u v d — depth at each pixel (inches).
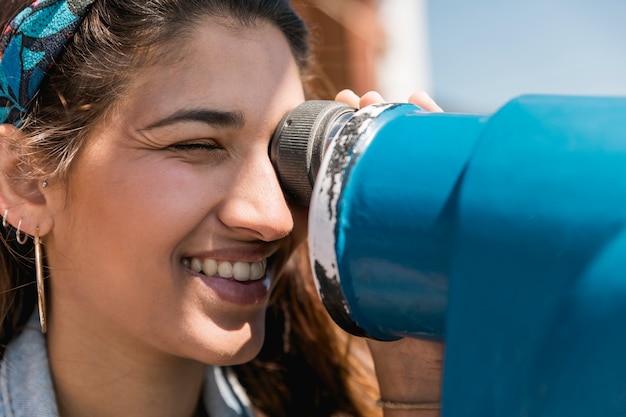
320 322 64.4
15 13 46.7
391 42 140.9
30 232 47.8
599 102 28.0
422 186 30.3
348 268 32.3
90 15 45.3
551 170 26.9
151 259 44.9
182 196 44.0
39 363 50.5
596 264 25.6
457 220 28.3
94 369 50.5
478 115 31.9
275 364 65.0
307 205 46.6
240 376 64.2
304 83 59.7
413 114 33.9
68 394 51.2
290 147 44.3
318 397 65.2
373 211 31.4
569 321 25.8
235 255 46.0
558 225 26.3
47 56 45.5
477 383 27.8
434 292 30.1
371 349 53.2
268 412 64.6
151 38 44.1
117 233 45.3
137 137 44.2
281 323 64.5
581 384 25.7
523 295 26.8
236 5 45.6
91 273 47.0
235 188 44.6
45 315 49.9
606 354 25.3
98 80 44.6
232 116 44.1
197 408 56.3
